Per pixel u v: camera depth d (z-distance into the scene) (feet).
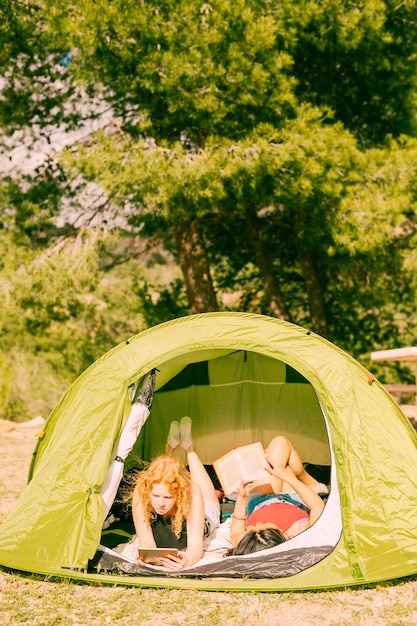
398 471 16.24
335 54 43.83
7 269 41.29
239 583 14.74
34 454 18.48
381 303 47.73
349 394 16.90
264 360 22.21
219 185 35.27
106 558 15.85
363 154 39.73
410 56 43.98
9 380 53.72
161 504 16.01
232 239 53.62
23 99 43.52
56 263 41.39
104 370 17.56
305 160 36.58
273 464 17.02
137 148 36.47
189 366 22.39
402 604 13.96
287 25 39.50
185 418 18.99
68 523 15.84
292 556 15.46
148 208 37.76
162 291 56.54
